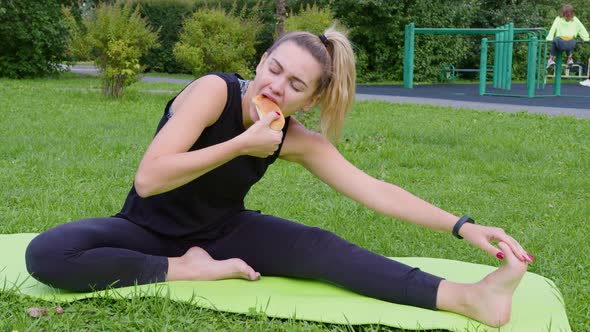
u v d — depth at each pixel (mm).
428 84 20188
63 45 17781
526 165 5980
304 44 2328
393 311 2301
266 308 2287
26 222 3648
